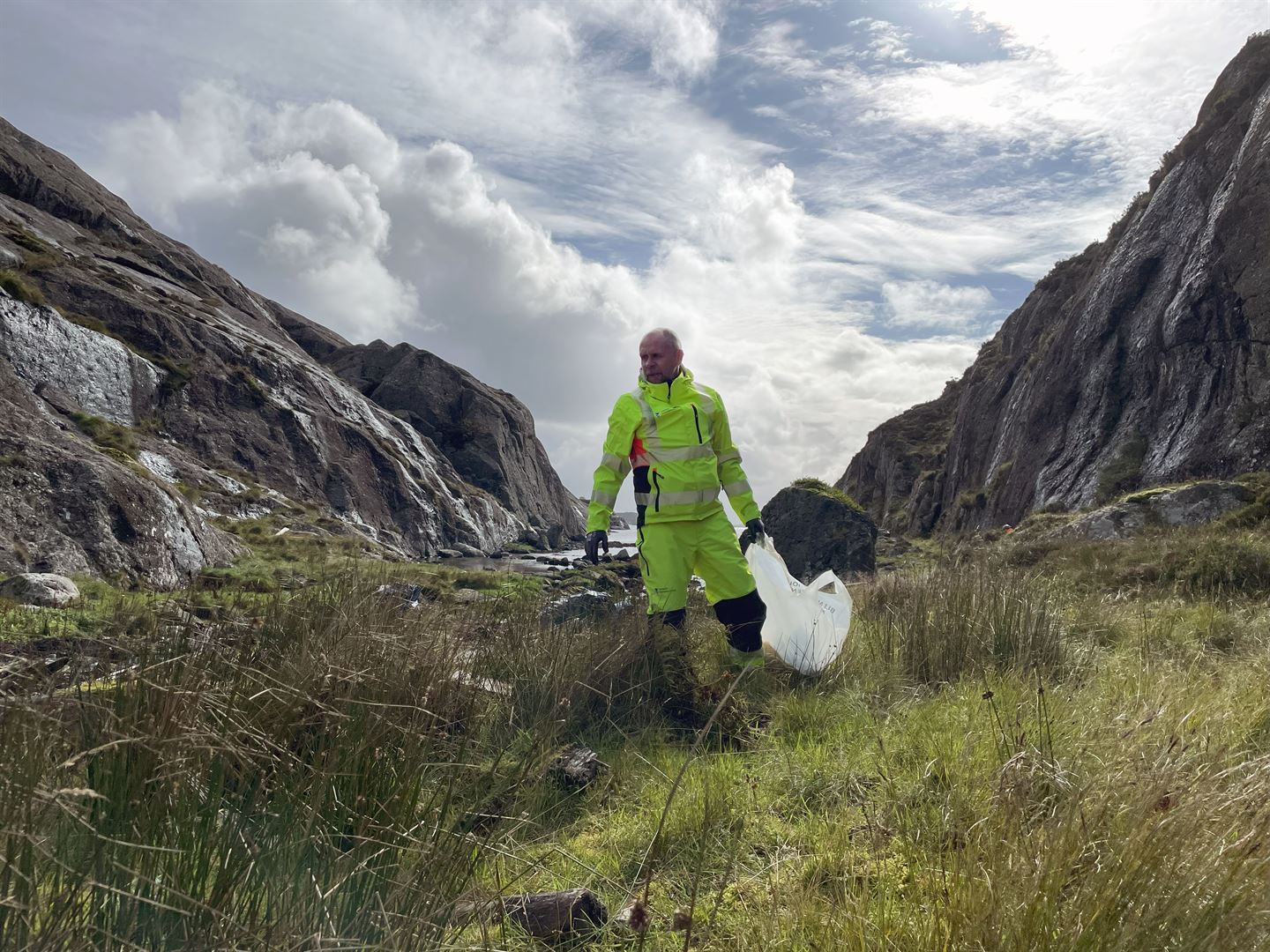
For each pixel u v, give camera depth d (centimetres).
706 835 250
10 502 1246
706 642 564
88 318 3447
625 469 534
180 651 274
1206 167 2550
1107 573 1055
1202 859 185
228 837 194
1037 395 3097
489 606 522
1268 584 901
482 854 249
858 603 743
